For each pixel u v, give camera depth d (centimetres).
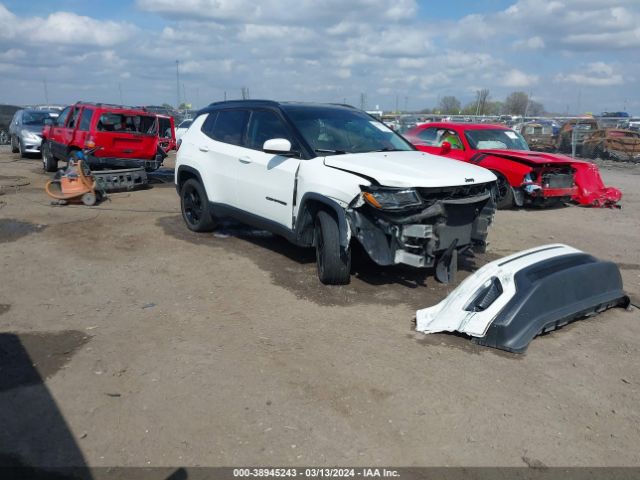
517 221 932
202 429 314
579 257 492
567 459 293
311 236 570
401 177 488
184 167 760
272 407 336
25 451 293
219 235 762
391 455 294
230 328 451
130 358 398
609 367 395
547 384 368
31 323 459
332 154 571
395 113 3341
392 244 502
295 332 444
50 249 681
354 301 513
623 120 2661
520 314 416
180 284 559
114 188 1131
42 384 360
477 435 311
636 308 513
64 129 1293
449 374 378
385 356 403
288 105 637
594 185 1102
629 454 298
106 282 564
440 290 543
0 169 1484
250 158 636
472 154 1083
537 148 2483
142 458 289
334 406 338
